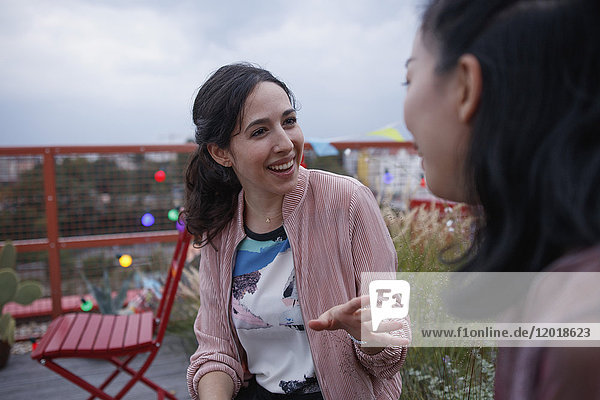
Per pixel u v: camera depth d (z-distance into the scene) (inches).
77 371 117.6
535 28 13.8
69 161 147.9
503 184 14.2
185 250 77.4
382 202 84.7
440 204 91.9
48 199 146.1
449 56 15.6
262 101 44.1
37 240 147.6
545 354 12.2
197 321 55.7
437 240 71.0
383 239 47.6
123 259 122.8
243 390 54.0
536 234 14.3
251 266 50.1
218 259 52.9
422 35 17.1
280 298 48.1
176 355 125.6
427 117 16.7
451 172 16.8
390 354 42.4
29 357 128.6
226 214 51.5
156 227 155.9
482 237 16.9
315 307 46.4
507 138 14.0
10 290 121.0
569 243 13.3
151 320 87.2
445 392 58.9
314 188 48.4
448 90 16.0
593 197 12.6
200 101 48.0
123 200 153.3
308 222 47.4
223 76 46.1
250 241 50.5
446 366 60.6
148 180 154.9
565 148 13.1
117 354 74.5
